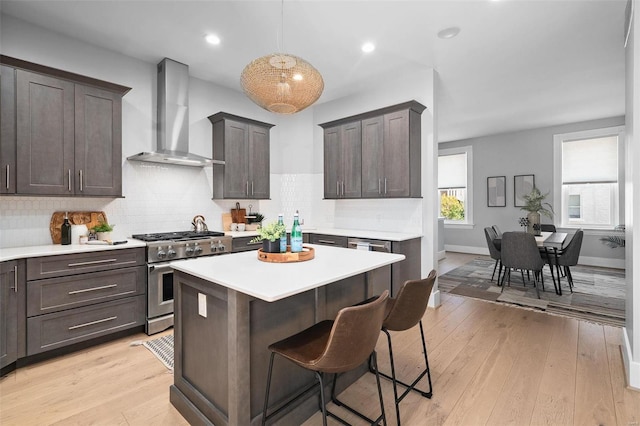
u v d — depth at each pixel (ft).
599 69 12.05
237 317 4.63
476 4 8.13
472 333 9.45
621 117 18.29
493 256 15.39
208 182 12.97
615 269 18.16
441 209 25.91
